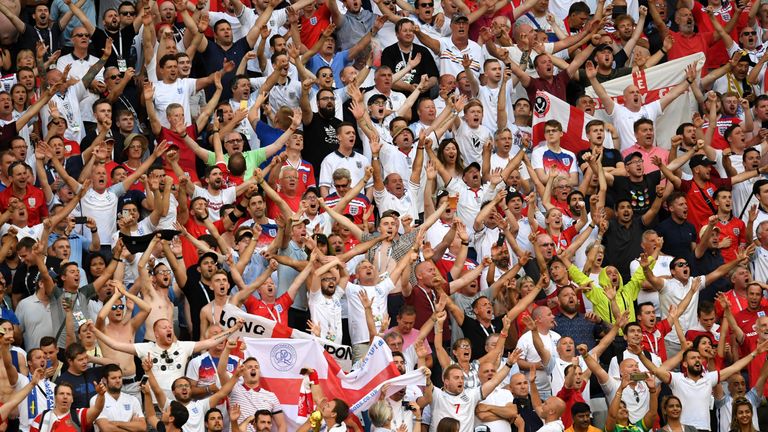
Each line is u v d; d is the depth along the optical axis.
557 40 87.38
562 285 69.50
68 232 66.12
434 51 82.69
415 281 68.12
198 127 75.50
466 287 68.31
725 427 68.19
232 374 61.41
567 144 80.75
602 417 66.94
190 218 68.94
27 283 63.75
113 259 63.97
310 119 76.25
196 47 78.88
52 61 75.44
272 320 63.50
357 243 69.62
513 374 64.94
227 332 61.94
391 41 84.69
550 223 73.25
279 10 84.25
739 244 77.88
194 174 73.69
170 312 63.97
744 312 72.25
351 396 62.34
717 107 86.06
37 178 71.69
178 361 61.19
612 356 68.44
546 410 63.16
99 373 59.56
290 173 71.88
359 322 65.62
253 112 76.38
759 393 68.94
